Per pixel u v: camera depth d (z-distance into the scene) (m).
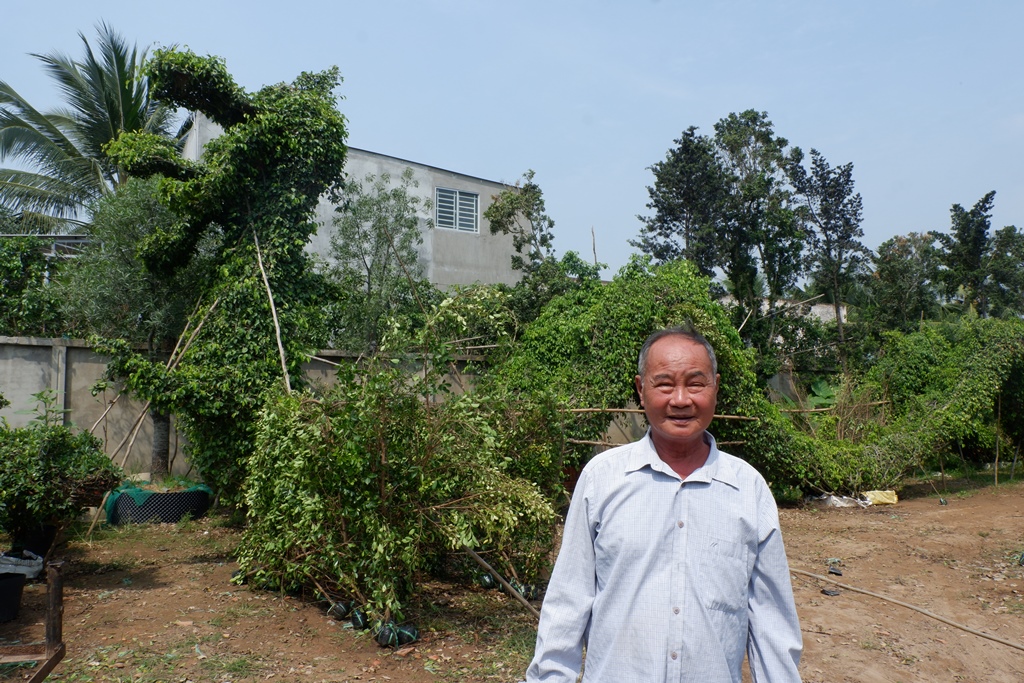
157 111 20.56
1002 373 16.05
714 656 2.16
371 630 6.23
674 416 2.28
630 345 12.06
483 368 13.28
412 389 6.29
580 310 12.44
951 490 16.03
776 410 14.06
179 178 11.49
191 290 13.40
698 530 2.24
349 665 5.53
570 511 2.43
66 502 7.25
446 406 6.54
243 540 7.65
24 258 12.65
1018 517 12.44
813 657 6.14
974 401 15.81
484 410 7.95
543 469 8.00
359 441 5.97
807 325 24.36
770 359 21.92
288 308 10.45
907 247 31.42
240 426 9.65
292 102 10.89
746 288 23.44
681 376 2.29
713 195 23.53
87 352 11.86
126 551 9.09
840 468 14.23
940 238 31.73
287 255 10.63
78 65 19.47
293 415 6.78
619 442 13.91
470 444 6.48
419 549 6.70
